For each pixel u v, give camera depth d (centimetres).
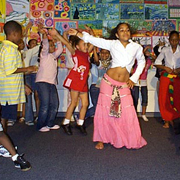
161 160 253
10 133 355
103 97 285
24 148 289
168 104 370
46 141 316
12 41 260
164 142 313
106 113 285
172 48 373
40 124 364
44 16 461
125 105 284
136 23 465
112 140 291
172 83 367
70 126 378
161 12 466
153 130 371
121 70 278
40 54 368
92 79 404
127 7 463
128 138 284
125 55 273
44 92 357
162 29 467
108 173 222
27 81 407
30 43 423
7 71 246
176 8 467
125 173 222
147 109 471
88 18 463
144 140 298
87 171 226
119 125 287
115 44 274
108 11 463
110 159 255
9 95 260
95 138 293
